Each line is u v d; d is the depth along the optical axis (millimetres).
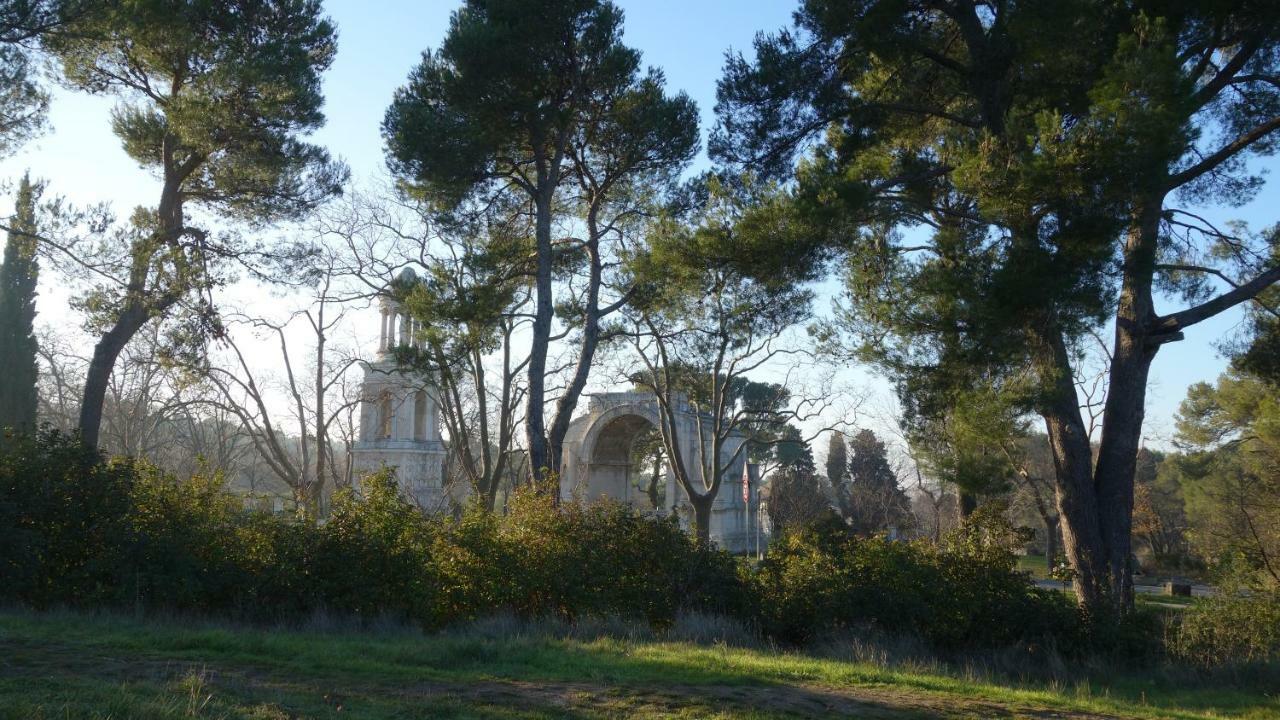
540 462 20234
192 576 12188
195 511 13195
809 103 16297
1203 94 14250
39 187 17688
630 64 20047
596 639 11914
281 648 9523
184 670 7816
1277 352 18094
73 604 12016
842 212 14602
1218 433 38875
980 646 13328
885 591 13445
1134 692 11516
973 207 15914
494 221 22594
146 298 18938
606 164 21859
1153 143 12547
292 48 19594
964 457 17766
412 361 21953
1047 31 13945
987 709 8492
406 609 12625
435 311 20859
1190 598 30547
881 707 8164
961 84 16656
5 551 11742
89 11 17047
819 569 13938
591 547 14016
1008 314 13422
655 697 7828
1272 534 20891
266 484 55344
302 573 12602
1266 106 16000
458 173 19984
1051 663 12508
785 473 58750
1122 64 13227
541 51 19469
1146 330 16016
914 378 15688
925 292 14586
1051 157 12891
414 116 19578
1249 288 15461
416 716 6578
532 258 22203
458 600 13281
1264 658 12852
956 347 14594
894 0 14883
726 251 15750
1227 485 28516
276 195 21641
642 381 30141
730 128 16562
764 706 7730
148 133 20500
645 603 13727
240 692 6984
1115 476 15875
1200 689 11984
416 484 43781
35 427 13297
